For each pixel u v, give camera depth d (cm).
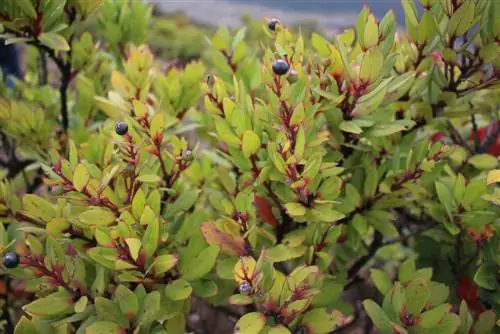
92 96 68
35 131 66
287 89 49
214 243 50
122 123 49
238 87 53
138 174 51
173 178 55
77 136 65
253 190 53
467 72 55
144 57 62
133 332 48
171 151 59
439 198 55
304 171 48
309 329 49
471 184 54
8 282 63
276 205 53
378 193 56
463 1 53
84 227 50
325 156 54
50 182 51
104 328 47
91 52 67
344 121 52
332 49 52
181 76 65
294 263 56
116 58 74
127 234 48
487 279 53
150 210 48
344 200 54
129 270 49
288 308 47
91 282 53
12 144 73
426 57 58
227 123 51
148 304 47
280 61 48
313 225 52
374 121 52
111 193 50
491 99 60
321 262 53
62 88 66
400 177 55
